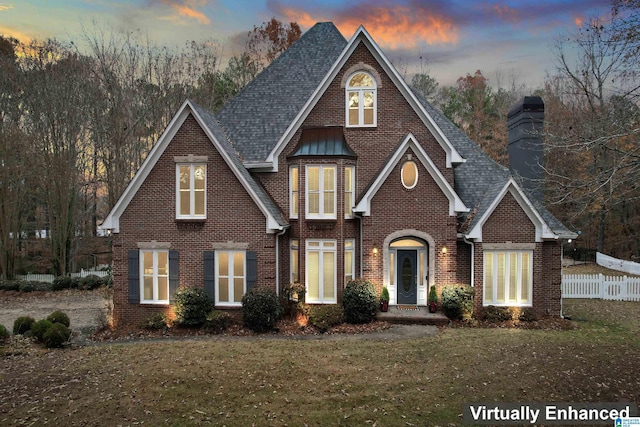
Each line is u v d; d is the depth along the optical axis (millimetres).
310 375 11195
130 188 17938
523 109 20344
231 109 21734
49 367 11984
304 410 9305
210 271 17766
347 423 8773
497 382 10555
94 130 36906
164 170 17984
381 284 18234
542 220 17797
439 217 18047
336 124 19641
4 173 32594
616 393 9922
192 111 17766
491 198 18266
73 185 35594
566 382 10484
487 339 14484
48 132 33938
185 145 17922
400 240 18750
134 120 37562
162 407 9422
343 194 18484
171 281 17859
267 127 20688
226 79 43719
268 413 9180
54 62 35219
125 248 18047
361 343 14391
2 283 30016
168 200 17969
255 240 17719
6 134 32938
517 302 18203
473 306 17781
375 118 19562
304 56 23031
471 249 18281
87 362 12422
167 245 17906
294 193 19078
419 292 18938
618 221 37188
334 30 23750
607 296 24594
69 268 36094
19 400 9758
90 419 8914
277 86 22141
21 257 39188
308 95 21531
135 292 17906
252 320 16578
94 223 46875
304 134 19391
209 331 16625
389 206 18172
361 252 18531
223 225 17812
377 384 10578
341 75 19625
